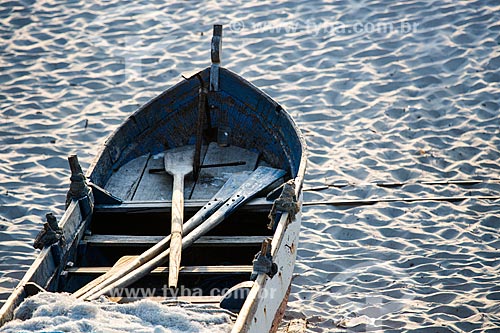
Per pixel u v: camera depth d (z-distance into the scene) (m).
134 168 28.66
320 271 28.92
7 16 48.19
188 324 19.20
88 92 41.16
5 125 38.50
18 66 43.44
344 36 44.94
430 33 44.69
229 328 19.31
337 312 26.77
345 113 38.88
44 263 21.64
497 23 44.94
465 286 27.78
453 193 33.22
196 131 29.95
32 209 32.59
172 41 45.19
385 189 33.56
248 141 29.70
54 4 49.44
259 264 21.00
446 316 26.31
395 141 36.78
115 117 39.06
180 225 24.16
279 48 44.03
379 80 41.22
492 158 35.38
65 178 34.66
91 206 25.19
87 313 19.27
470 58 42.41
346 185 33.84
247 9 48.03
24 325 18.59
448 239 30.50
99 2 49.56
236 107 29.59
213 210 25.12
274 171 27.38
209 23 46.78
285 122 28.20
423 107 39.09
